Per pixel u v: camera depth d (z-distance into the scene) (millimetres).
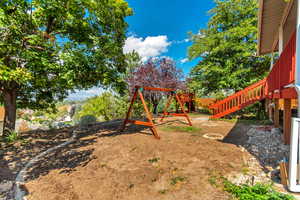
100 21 5934
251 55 8961
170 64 10617
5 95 5254
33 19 4348
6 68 3656
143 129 6125
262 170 2633
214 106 8172
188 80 11969
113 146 4039
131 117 10062
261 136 4668
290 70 2775
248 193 1914
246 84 9070
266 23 5121
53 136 5410
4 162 3305
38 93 6383
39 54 4391
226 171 2625
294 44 2572
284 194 1888
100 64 5406
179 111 13477
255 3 9578
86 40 5629
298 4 2418
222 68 9820
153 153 3508
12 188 2336
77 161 3232
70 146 4211
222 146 3920
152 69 10055
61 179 2547
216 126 6637
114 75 6156
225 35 9812
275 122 5648
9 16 3770
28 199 2068
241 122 7488
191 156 3297
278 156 3176
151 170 2738
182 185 2266
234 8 10000
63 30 5359
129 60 10859
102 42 5648
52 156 3529
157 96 10648
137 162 3076
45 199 2061
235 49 9273
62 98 7156
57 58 4707
